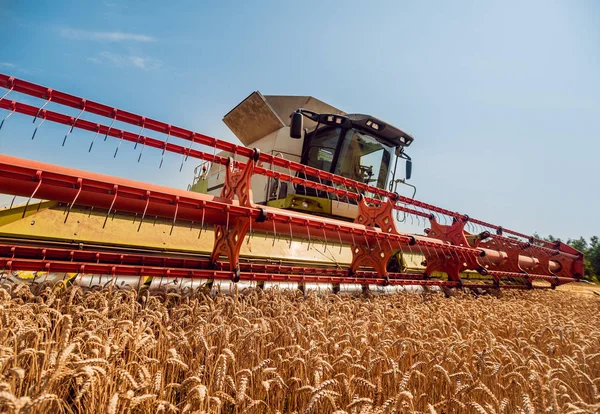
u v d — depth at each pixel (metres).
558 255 9.19
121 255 3.14
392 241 4.39
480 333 2.73
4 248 2.52
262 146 7.53
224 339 1.90
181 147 3.61
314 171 4.48
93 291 2.40
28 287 2.16
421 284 4.88
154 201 2.71
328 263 5.36
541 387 1.59
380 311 3.12
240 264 3.92
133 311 2.07
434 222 6.27
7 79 2.68
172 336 1.84
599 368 2.44
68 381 1.45
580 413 1.33
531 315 3.77
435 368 1.65
